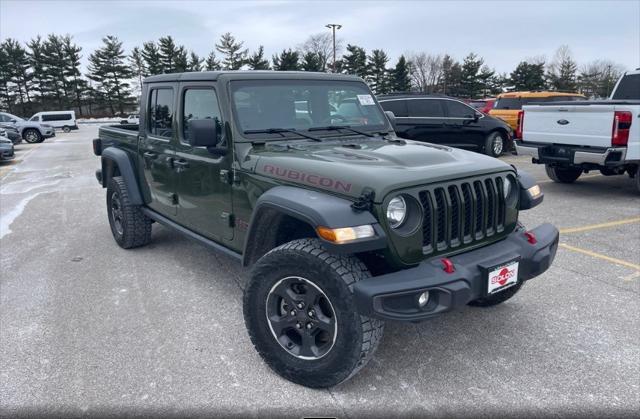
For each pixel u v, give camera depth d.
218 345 3.39
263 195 2.98
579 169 8.50
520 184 3.40
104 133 5.98
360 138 3.89
